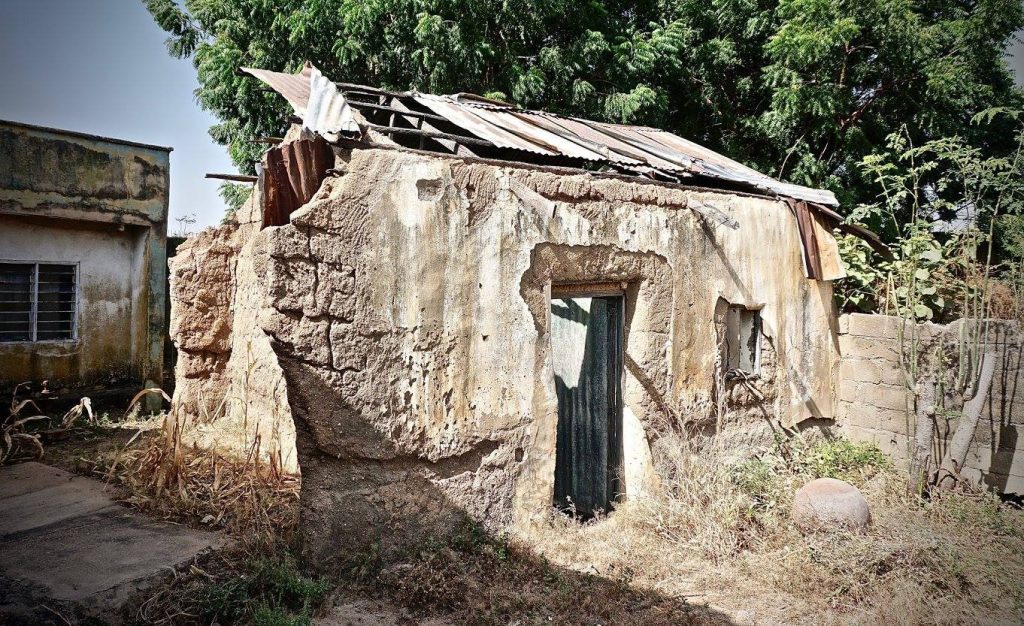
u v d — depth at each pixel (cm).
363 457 490
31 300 925
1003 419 690
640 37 1226
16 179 874
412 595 451
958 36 1139
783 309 777
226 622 414
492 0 1126
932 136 1208
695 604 481
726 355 738
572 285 616
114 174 974
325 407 475
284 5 1119
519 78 1147
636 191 641
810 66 1200
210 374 826
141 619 408
